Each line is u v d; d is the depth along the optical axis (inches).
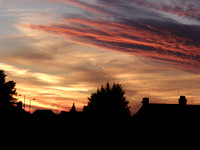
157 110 1753.2
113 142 1635.1
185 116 1615.4
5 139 1749.5
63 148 1537.9
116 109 1733.5
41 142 1761.8
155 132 1599.4
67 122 2210.9
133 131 1667.1
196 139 1494.8
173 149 1504.7
